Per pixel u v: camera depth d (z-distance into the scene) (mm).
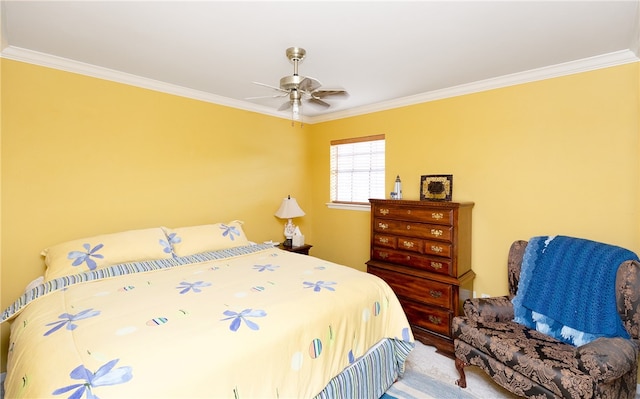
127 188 2742
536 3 1605
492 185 2795
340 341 1697
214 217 3361
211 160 3322
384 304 2096
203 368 1144
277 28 1869
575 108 2367
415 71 2553
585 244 2029
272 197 3934
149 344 1218
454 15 1718
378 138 3633
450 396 2027
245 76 2713
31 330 1368
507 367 1787
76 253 2180
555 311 1980
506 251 2732
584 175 2344
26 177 2256
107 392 978
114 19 1775
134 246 2391
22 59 2209
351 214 3975
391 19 1759
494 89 2756
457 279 2598
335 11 1683
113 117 2646
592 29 1864
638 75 2113
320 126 4270
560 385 1533
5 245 2188
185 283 1979
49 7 1650
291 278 2104
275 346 1370
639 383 2072
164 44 2096
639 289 1667
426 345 2725
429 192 3113
